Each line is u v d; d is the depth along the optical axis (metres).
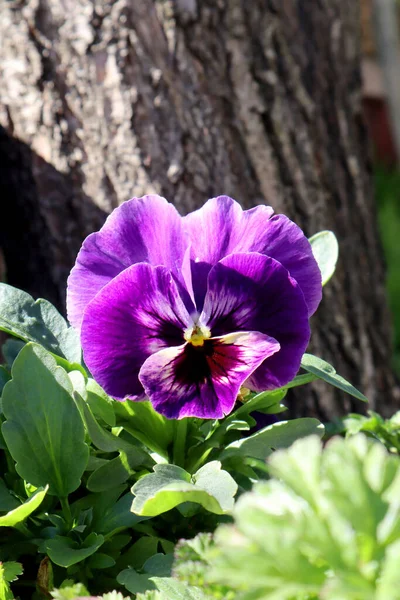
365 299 0.86
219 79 0.74
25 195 0.74
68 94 0.73
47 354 0.55
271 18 0.77
